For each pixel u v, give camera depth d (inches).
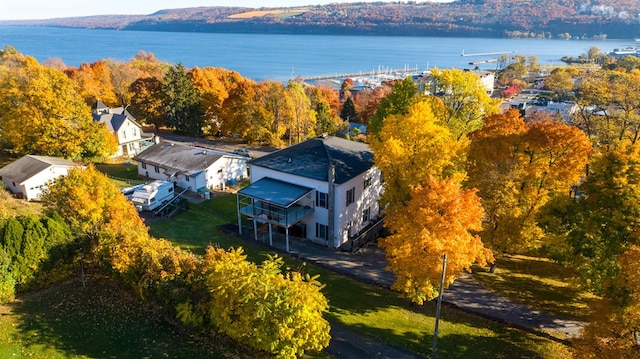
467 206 957.2
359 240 1508.4
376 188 1643.7
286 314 756.6
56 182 1104.8
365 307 1080.8
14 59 3902.6
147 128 3326.8
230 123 2950.3
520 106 4020.7
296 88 3009.4
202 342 850.1
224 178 2063.2
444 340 957.2
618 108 1701.5
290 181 1488.7
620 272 834.8
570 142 1085.1
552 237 1105.4
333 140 1676.9
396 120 1307.8
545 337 982.4
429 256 956.6
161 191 1710.1
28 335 812.0
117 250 927.0
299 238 1508.4
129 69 4340.6
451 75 1679.4
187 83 3029.0
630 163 985.5
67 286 1021.8
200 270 875.4
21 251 951.0
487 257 1019.9
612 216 955.3
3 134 2075.5
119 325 880.3
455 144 1232.2
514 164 1125.7
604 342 780.6
